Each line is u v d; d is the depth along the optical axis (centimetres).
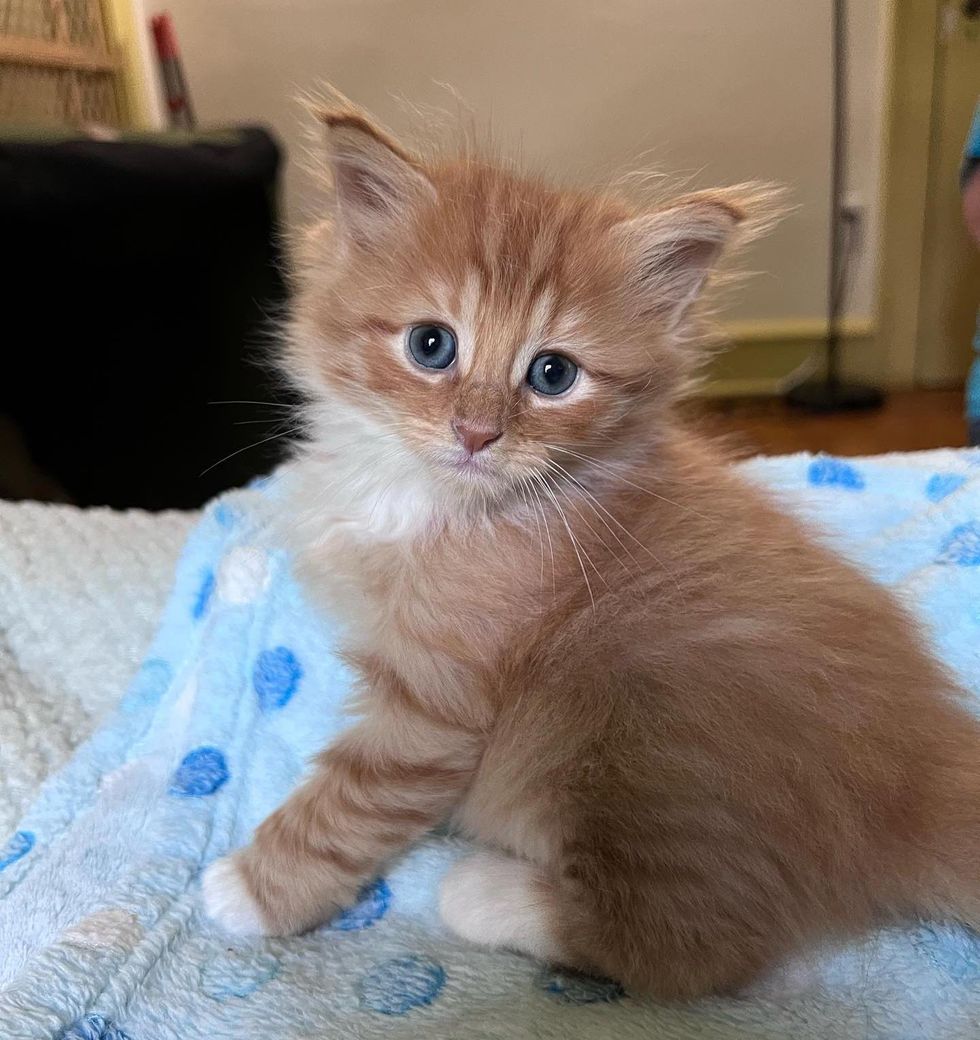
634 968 18
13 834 23
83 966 18
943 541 28
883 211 69
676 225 21
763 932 18
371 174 21
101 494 48
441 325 20
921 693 20
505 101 64
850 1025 17
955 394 71
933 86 65
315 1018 17
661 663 19
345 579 22
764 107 65
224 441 49
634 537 21
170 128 57
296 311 24
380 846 20
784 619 20
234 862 20
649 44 63
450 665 20
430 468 20
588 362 21
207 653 27
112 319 45
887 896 19
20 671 29
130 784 24
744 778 18
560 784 19
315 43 63
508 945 19
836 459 33
